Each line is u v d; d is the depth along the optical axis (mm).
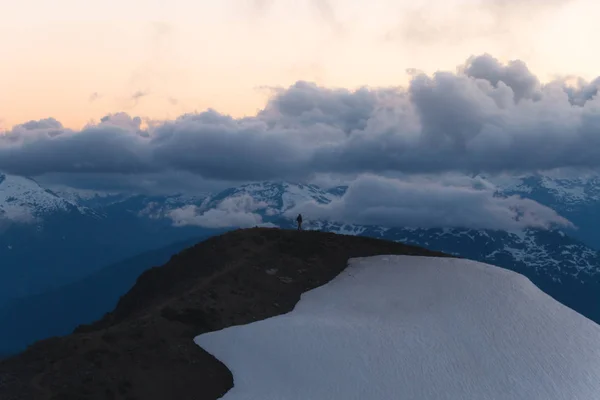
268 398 60906
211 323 73625
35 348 66562
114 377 62750
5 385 60531
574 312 76125
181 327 72125
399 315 75188
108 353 65938
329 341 68500
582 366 66438
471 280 80625
